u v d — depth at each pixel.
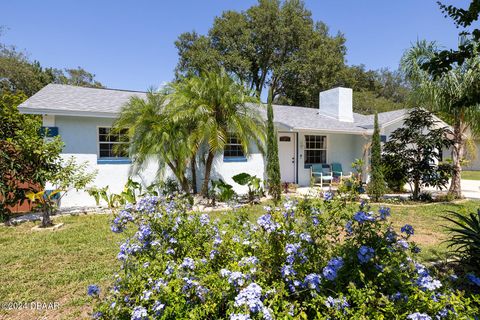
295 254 2.21
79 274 3.89
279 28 26.36
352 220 2.49
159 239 2.78
